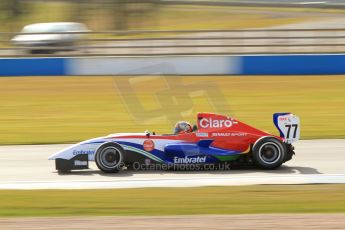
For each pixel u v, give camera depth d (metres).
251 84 80.31
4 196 30.92
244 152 36.50
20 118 60.91
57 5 192.88
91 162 40.22
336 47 100.06
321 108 65.19
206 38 98.38
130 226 24.11
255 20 188.62
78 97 72.62
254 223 24.50
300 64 87.19
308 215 26.25
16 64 87.75
